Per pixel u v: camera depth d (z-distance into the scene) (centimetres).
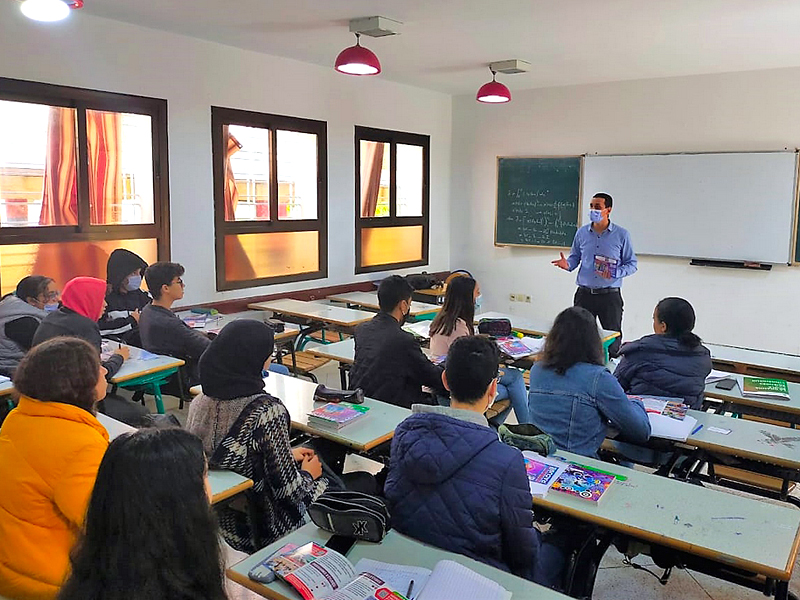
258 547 208
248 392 203
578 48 502
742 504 186
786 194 570
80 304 316
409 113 712
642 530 171
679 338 289
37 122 433
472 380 176
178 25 464
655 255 643
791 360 375
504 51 517
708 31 445
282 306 540
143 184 494
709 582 258
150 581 88
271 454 202
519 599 142
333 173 636
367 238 691
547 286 721
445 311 359
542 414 251
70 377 159
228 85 533
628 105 645
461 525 161
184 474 93
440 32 457
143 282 500
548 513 204
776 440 244
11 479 152
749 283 601
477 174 758
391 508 171
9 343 331
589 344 249
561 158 689
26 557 150
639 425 238
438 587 141
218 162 536
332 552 154
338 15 425
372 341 313
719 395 301
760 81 576
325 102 617
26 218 436
